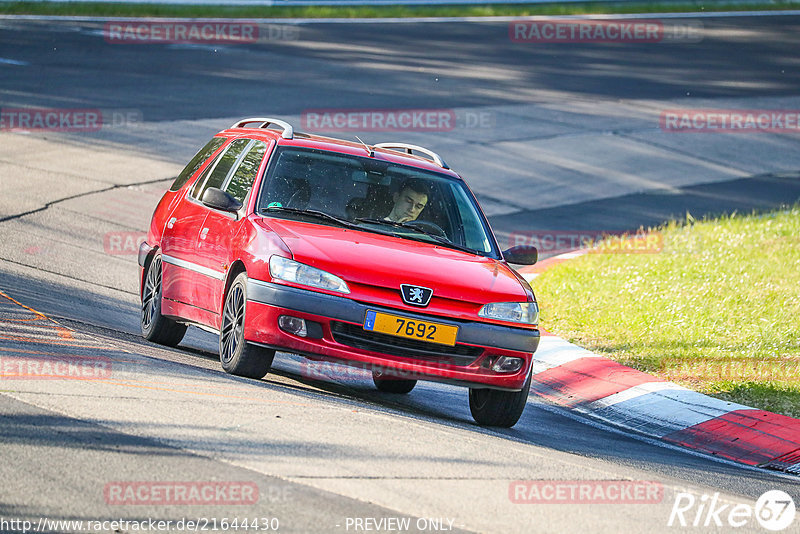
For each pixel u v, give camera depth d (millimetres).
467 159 76125
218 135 35312
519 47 130000
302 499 17969
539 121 91188
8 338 27875
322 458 20375
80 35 111688
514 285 28156
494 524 18062
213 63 102375
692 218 65312
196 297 30312
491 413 28188
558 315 43375
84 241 48219
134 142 69750
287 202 29125
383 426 23844
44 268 41844
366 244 27750
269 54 110500
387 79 102812
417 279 26625
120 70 94438
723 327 41594
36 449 18844
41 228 49156
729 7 170500
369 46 121750
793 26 160125
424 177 31344
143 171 63312
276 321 26078
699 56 133625
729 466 27641
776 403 33094
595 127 91250
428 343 26453
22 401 21656
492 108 94188
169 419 21672
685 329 41156
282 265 26328
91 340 29734
